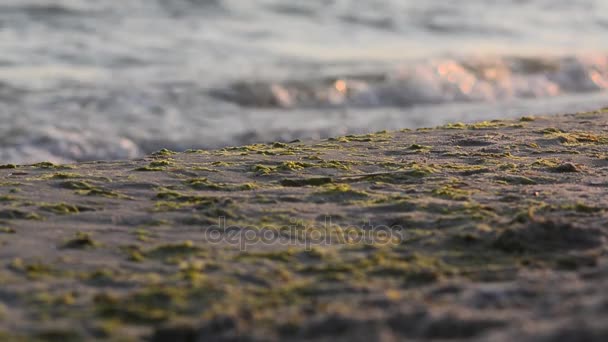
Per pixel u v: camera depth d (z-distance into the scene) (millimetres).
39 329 4344
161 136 17656
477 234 6102
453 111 21359
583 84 25625
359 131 18641
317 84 23188
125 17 31219
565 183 7996
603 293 4449
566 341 3711
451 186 7836
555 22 37375
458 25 34781
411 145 10086
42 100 20047
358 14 34938
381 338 3986
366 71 24938
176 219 6672
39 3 31266
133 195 7516
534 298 4520
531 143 10227
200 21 31859
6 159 15875
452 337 4035
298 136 18000
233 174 8477
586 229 5906
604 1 43031
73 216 6730
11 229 6250
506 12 38562
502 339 3840
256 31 31047
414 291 4883
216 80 23000
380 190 7730
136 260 5613
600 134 11094
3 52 25172
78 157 16484
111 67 24391
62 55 25422
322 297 4840
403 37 31984
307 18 33750
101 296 4828
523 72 25875
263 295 4918
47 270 5355
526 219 6293
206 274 5328
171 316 4551
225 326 4262
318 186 7926
